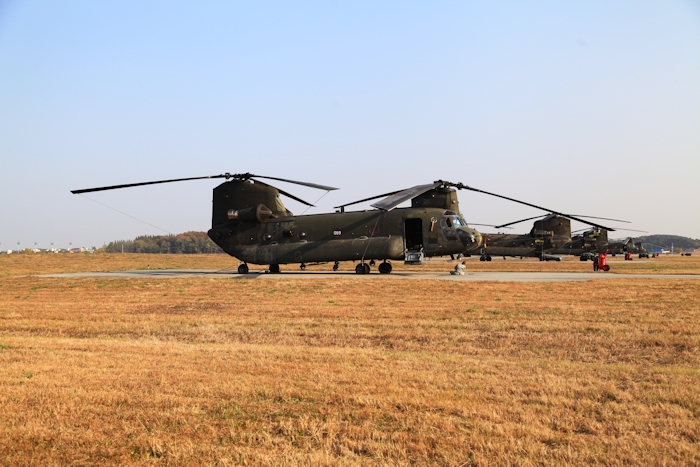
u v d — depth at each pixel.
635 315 14.91
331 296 21.06
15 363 9.74
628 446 5.91
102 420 6.83
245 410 7.17
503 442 6.03
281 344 12.09
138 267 53.88
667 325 13.17
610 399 7.55
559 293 20.44
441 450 5.87
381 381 8.37
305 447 6.03
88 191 28.58
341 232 32.41
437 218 31.30
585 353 10.70
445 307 17.17
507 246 66.88
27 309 18.52
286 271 38.56
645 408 7.09
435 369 9.17
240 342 12.41
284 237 33.50
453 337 12.37
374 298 20.12
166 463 5.69
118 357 10.25
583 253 66.25
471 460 5.65
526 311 15.95
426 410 7.09
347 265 50.75
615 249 71.94
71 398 7.63
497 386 8.10
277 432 6.47
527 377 8.59
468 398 7.55
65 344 11.72
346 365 9.49
